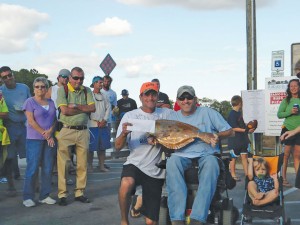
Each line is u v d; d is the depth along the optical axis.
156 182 5.86
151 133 5.73
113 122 14.19
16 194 8.85
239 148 10.20
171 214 5.27
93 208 7.93
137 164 5.83
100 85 11.48
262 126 12.55
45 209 7.83
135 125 5.73
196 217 5.06
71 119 7.97
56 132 8.19
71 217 7.34
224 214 5.49
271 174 6.57
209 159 5.32
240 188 9.70
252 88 13.88
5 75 9.00
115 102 13.38
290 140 9.17
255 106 12.62
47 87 8.07
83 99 8.09
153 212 5.86
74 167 11.48
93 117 11.50
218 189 5.47
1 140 8.21
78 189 8.35
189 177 5.41
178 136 5.63
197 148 5.64
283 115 9.32
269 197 6.41
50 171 8.20
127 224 5.86
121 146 5.89
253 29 13.87
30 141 7.98
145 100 5.96
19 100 9.16
